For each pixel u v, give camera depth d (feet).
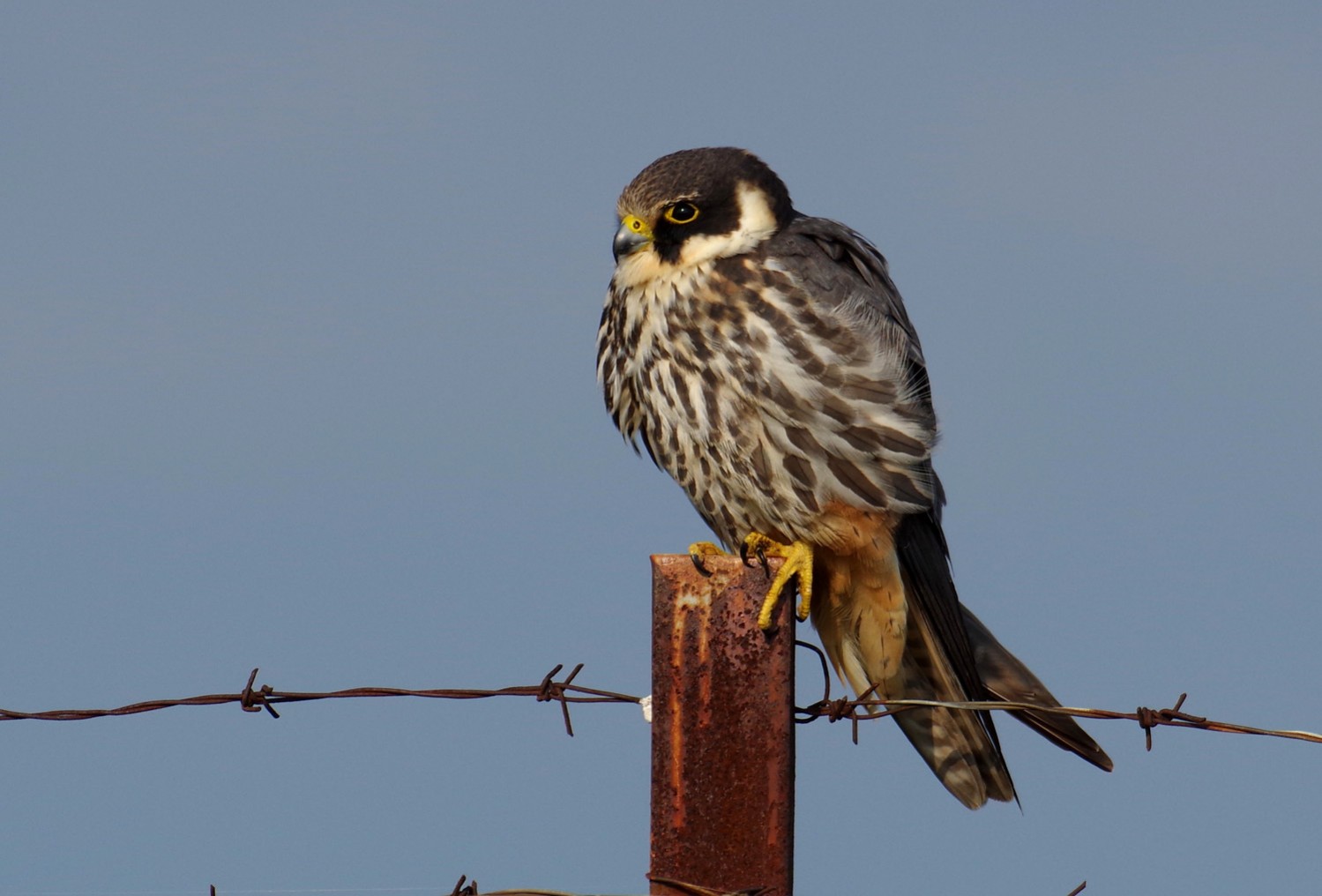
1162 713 25.59
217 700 26.99
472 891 23.07
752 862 22.90
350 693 26.89
